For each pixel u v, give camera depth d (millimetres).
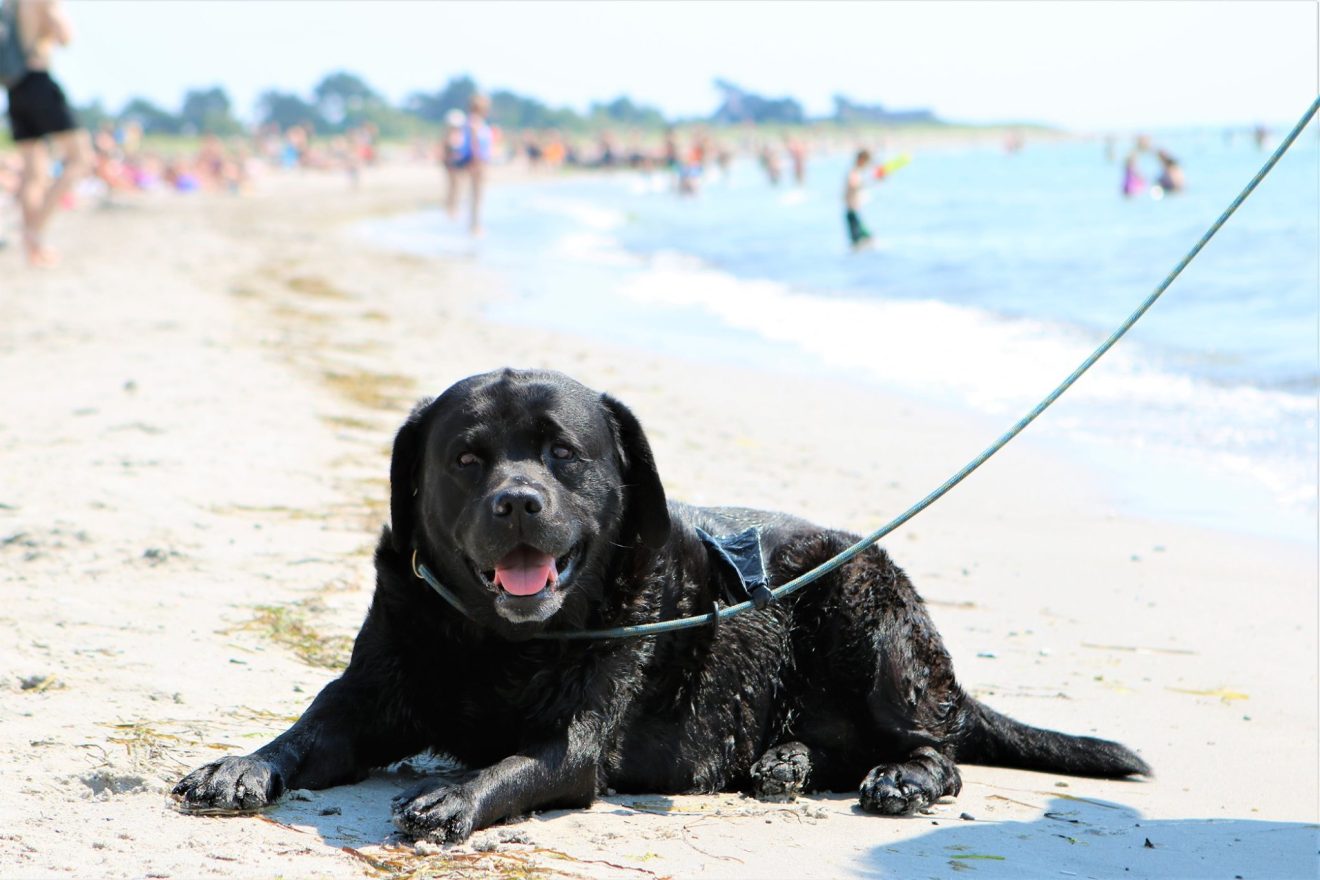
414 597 4465
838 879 3762
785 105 197250
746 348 15055
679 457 9836
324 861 3621
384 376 12109
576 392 4543
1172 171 38125
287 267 22344
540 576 4156
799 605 5176
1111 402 12094
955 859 4012
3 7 18047
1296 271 18656
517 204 47969
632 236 32000
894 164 26219
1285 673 6059
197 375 11383
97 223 31422
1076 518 8742
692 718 4867
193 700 4895
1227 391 12359
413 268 23297
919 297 19125
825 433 10953
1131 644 6438
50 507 7238
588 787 4426
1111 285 19000
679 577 4859
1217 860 4062
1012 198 41719
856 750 5109
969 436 10961
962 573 7551
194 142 157625
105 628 5566
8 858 3482
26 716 4574
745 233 32281
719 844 4062
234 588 6215
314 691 5125
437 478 4352
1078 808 4629
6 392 10430
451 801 3893
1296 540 8203
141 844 3639
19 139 18766
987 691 5789
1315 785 4812
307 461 8742
